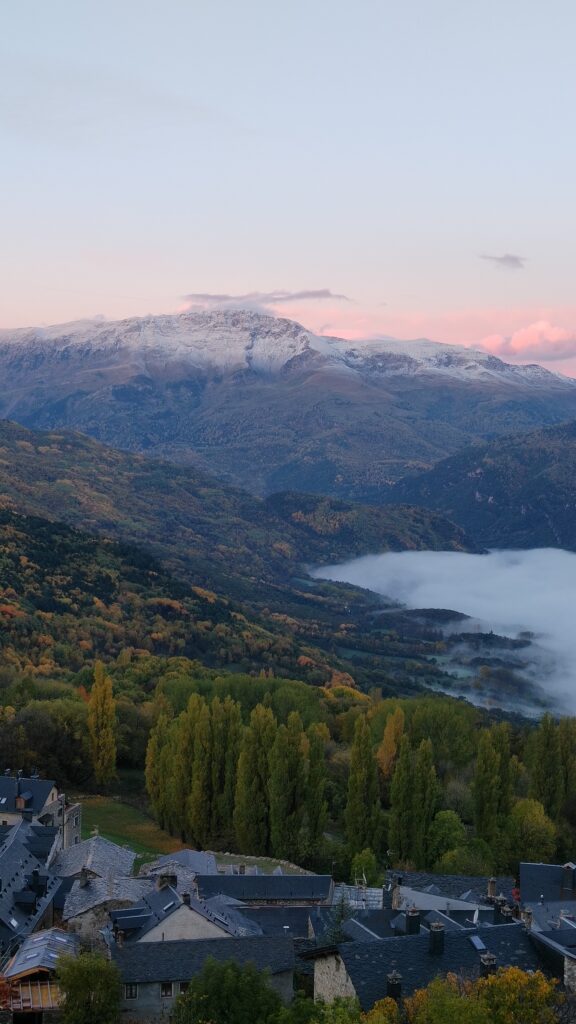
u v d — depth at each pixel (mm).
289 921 103062
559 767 171500
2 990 79000
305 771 149125
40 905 99312
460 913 97562
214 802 156000
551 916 100750
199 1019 73062
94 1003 75812
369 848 141500
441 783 177875
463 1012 64500
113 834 159125
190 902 91562
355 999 70062
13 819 134375
